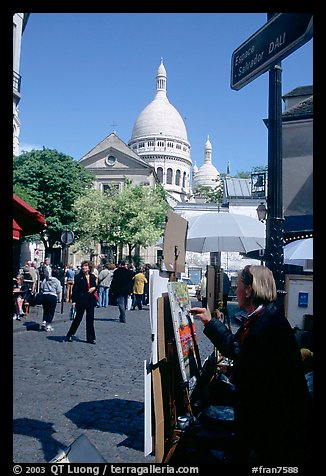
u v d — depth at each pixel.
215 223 7.53
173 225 3.68
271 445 2.29
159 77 100.69
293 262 9.21
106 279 20.03
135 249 47.91
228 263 39.44
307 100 16.78
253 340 2.43
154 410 3.27
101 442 4.05
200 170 122.38
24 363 7.26
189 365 3.52
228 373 4.59
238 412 2.41
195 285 30.77
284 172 15.72
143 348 9.27
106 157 55.25
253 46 3.11
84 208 40.00
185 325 3.66
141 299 19.22
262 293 2.60
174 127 94.19
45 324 11.55
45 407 5.02
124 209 40.88
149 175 54.59
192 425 3.26
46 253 40.31
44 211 38.72
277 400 2.29
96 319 15.01
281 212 4.39
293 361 2.36
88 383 6.13
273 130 4.43
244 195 48.16
